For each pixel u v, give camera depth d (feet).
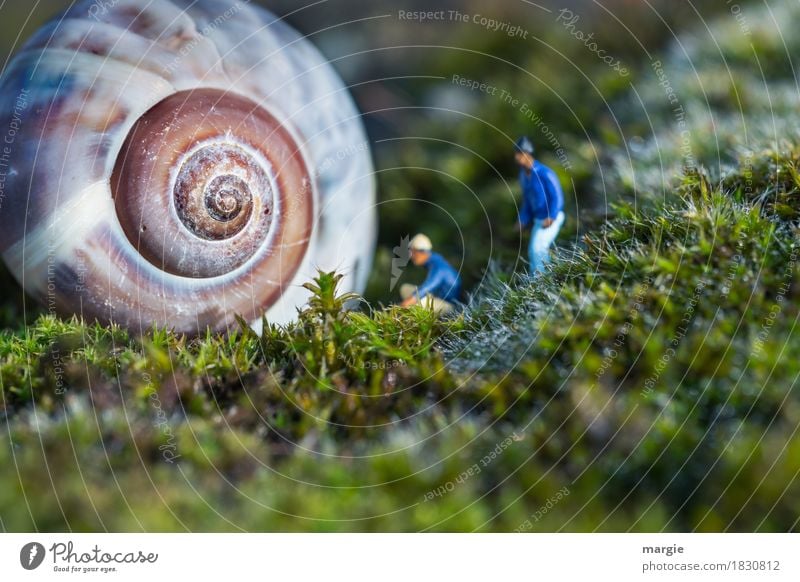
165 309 0.65
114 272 0.65
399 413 0.63
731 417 0.61
